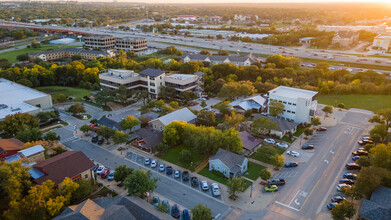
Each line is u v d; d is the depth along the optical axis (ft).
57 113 406.41
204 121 372.17
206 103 478.59
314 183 253.44
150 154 307.37
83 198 227.81
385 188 223.51
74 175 232.53
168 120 353.51
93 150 316.60
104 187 247.50
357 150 312.91
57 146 314.55
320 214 213.87
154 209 199.93
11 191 202.59
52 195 208.13
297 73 615.98
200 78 539.70
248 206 223.30
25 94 458.09
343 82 587.27
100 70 632.38
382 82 554.87
